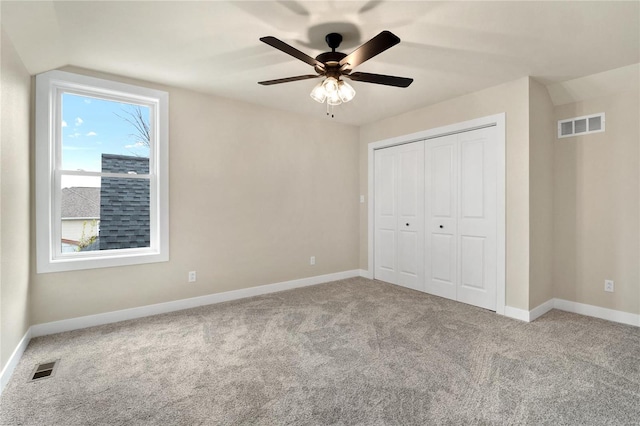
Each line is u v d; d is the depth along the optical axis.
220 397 1.82
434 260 3.87
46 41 2.26
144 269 3.12
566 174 3.33
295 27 2.17
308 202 4.32
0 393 1.84
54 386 1.92
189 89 3.34
